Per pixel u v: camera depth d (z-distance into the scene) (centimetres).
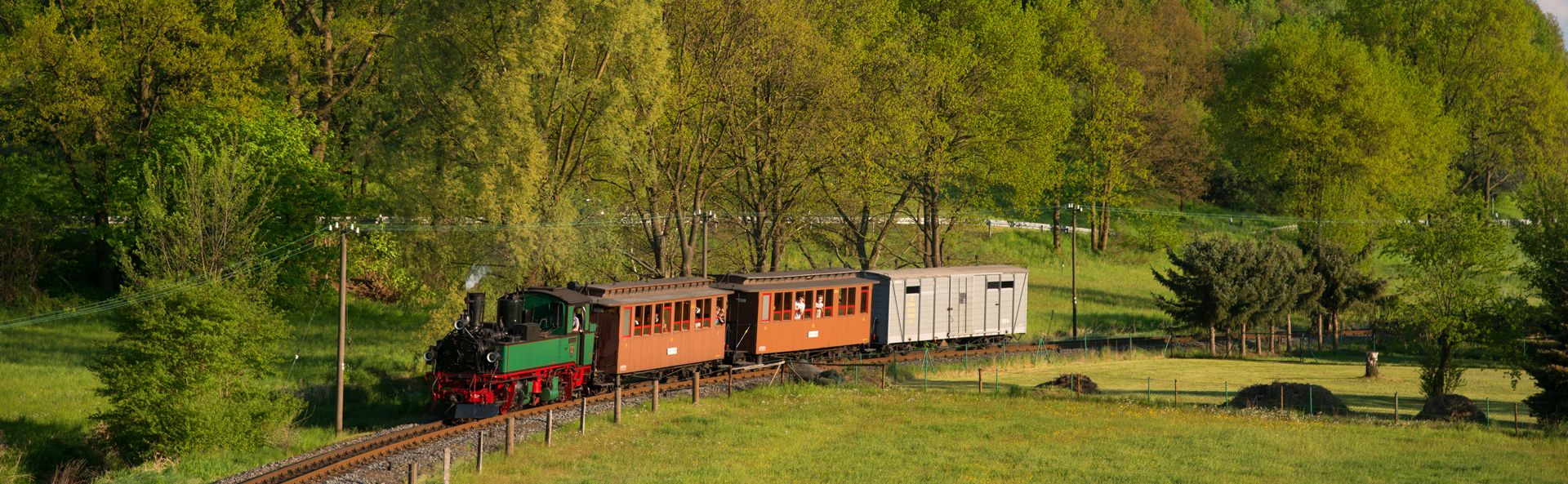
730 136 5488
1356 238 6888
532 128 4259
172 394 3200
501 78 4278
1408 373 4784
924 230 6538
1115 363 5031
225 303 3281
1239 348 5669
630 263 5403
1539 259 3781
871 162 5541
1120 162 8350
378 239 4941
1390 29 8519
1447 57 8288
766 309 4384
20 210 5247
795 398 3731
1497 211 9344
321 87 5866
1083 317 6569
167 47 5312
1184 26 10269
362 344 4772
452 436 3136
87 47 5128
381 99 5672
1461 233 3903
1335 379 4541
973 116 6062
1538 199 3862
